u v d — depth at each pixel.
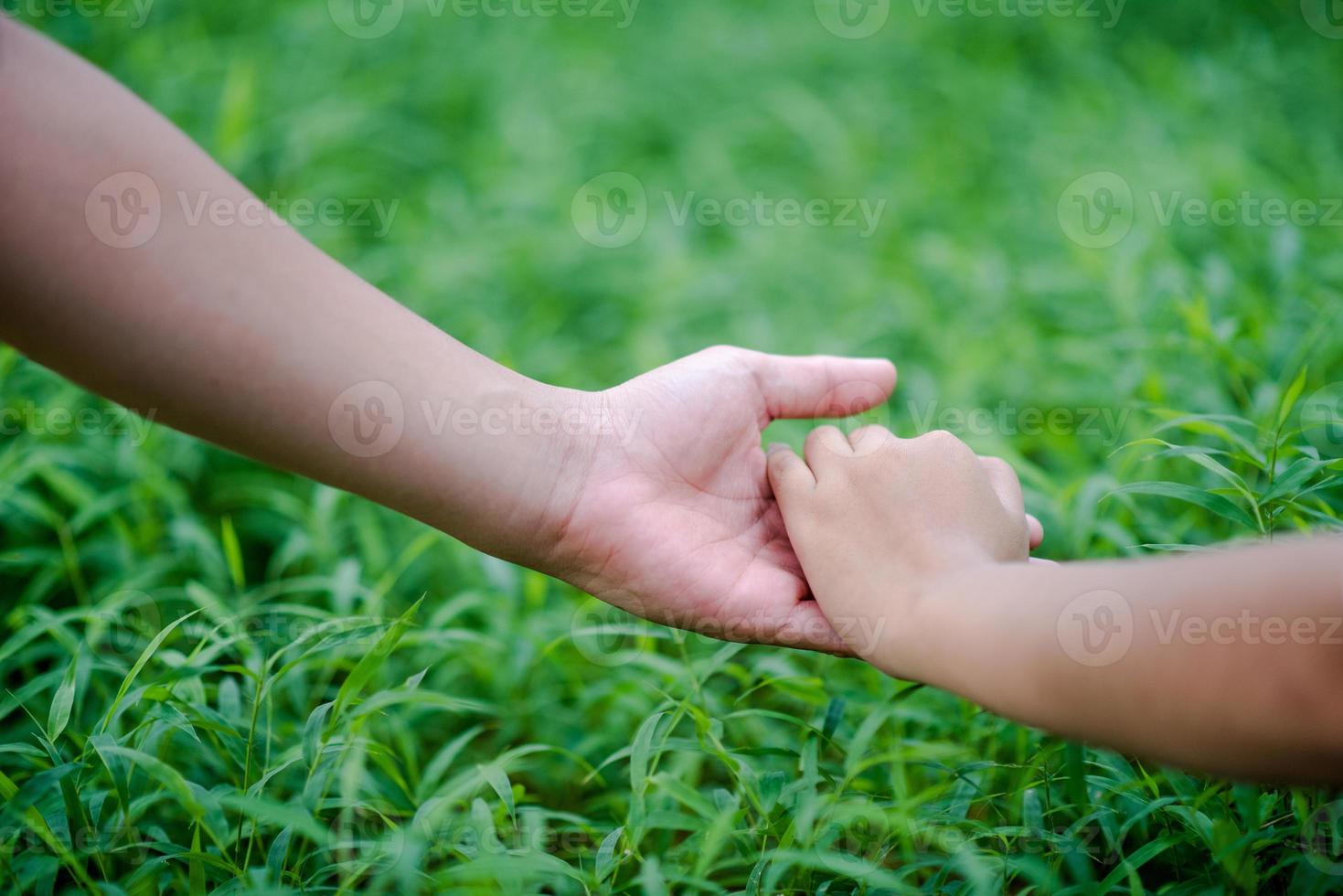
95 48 1.50
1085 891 0.87
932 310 1.23
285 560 1.04
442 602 1.07
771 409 0.96
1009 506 0.91
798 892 0.91
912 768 0.96
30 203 0.83
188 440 1.11
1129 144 1.50
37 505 1.02
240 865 0.92
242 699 0.95
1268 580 0.80
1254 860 0.87
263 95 1.54
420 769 1.00
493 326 1.21
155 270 0.84
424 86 1.72
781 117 1.68
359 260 1.32
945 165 1.56
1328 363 1.11
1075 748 0.88
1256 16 1.91
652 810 0.92
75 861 0.87
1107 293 1.18
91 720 0.97
